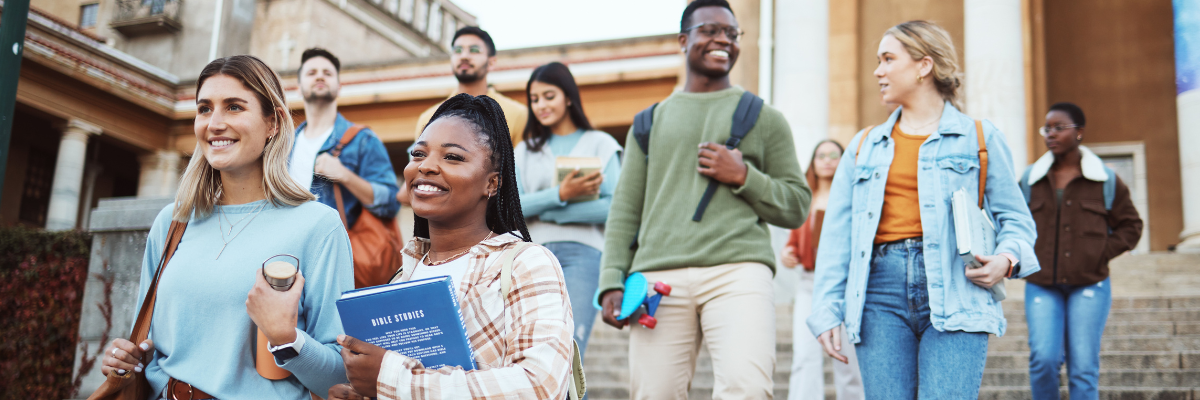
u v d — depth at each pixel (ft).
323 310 7.22
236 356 7.00
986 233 9.75
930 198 10.06
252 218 7.54
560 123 15.58
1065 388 17.81
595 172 14.24
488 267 6.15
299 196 7.69
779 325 25.57
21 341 20.15
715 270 11.66
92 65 54.85
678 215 12.09
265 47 84.58
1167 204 45.88
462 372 5.48
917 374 10.02
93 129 55.67
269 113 7.75
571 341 5.91
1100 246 15.23
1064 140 16.11
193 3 80.89
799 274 17.71
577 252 14.42
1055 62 48.49
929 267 9.82
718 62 12.71
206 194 7.72
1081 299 15.10
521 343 5.72
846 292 10.55
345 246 7.61
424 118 14.17
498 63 52.03
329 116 16.67
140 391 7.23
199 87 7.74
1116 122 47.26
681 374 11.81
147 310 7.37
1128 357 19.70
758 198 11.81
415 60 55.26
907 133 10.67
